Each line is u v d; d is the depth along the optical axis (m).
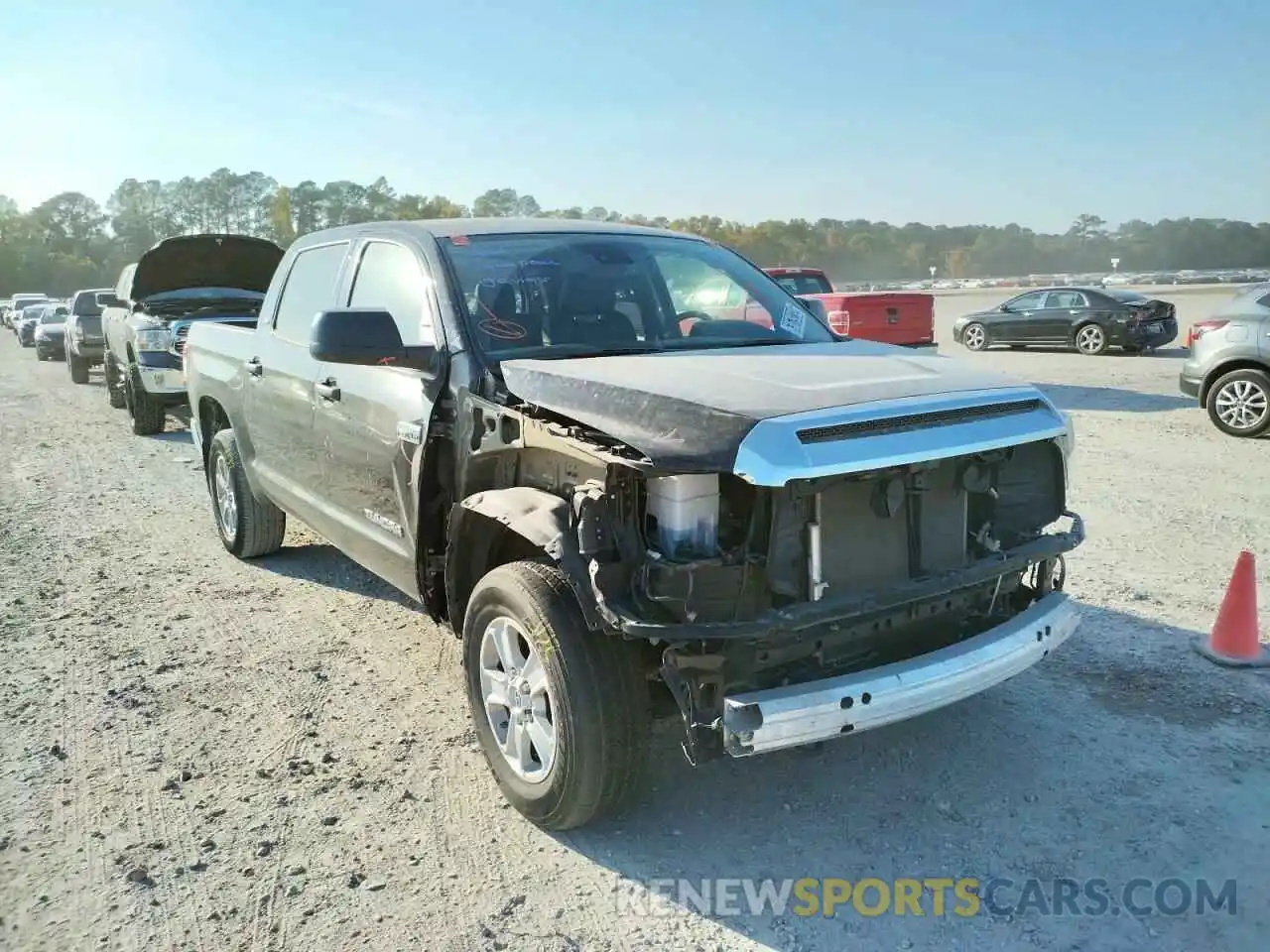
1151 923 2.98
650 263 4.71
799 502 3.05
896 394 3.30
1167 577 6.06
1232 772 3.80
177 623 5.68
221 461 6.78
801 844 3.43
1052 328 22.53
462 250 4.36
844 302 15.15
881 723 3.05
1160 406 13.34
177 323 11.73
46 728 4.38
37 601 6.09
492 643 3.66
